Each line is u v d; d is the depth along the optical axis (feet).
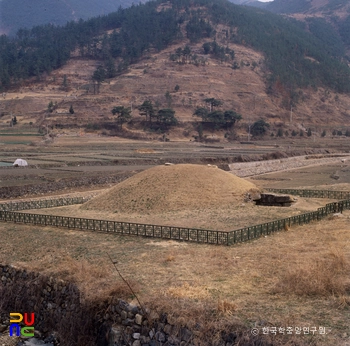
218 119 654.94
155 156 354.95
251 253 90.63
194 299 65.31
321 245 94.27
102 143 494.18
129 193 150.10
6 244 106.01
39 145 442.50
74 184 230.27
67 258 89.56
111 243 104.94
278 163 364.38
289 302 63.72
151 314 62.80
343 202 143.33
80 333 70.69
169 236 108.17
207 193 147.02
